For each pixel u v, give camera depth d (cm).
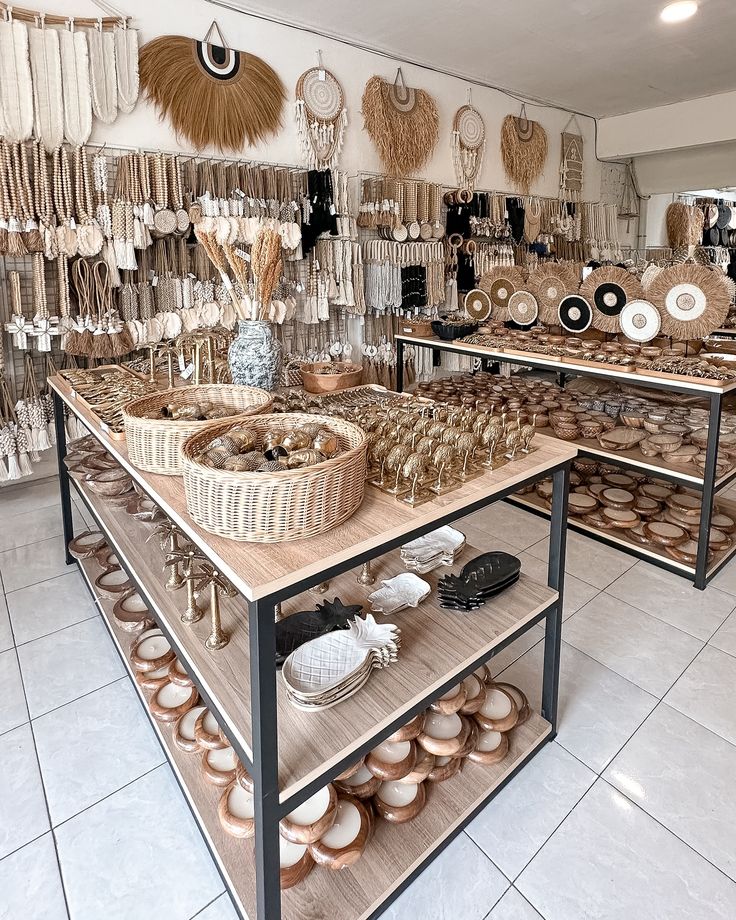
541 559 307
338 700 134
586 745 188
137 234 360
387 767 152
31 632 249
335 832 145
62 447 289
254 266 207
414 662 148
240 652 143
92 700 211
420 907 141
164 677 192
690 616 257
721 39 474
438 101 543
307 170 455
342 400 233
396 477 145
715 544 290
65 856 155
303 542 118
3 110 319
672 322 313
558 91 606
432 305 539
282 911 133
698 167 713
